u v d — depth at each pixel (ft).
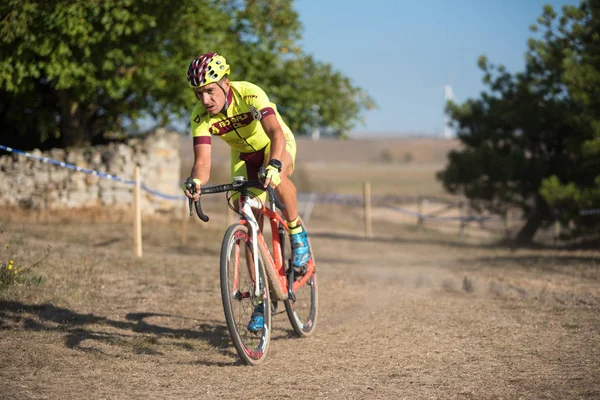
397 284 37.91
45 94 78.18
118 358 20.24
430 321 26.45
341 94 91.04
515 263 48.55
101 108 81.97
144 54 69.67
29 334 22.21
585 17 65.67
